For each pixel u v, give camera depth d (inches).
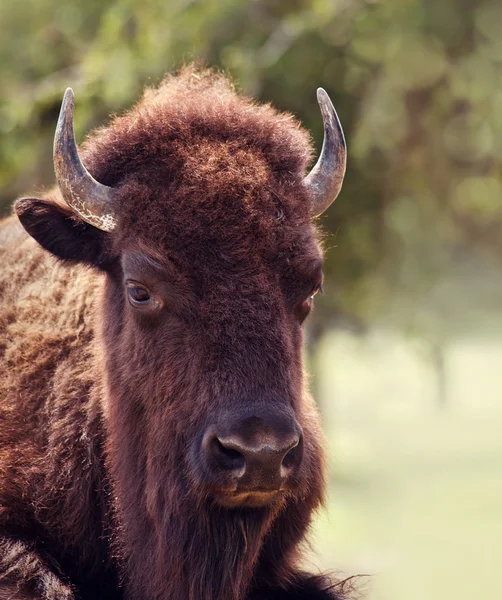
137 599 735.1
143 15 1758.1
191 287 666.2
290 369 658.8
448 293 3427.7
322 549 1777.8
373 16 1823.3
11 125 1744.6
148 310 682.2
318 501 768.9
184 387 663.8
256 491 631.8
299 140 753.6
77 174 704.4
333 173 757.9
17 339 807.7
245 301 657.0
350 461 3302.2
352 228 2021.4
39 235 750.5
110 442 743.7
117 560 753.0
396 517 2368.4
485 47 1962.4
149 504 706.8
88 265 752.3
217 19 1740.9
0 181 1899.6
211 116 725.9
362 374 5708.7
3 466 755.4
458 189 2290.8
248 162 697.0
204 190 676.7
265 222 674.8
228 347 649.6
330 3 1737.2
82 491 759.7
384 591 1561.3
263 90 1740.9
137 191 696.4
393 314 2628.0
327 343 2906.0
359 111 1882.4
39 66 2043.6
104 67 1678.2
